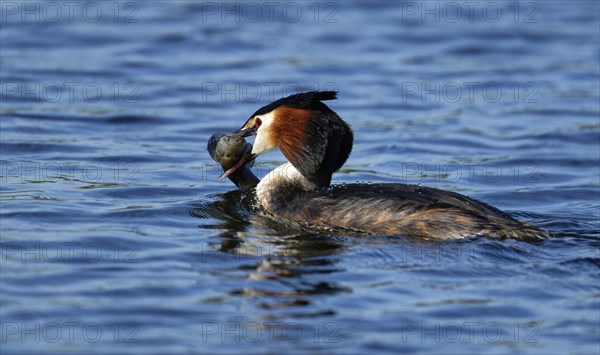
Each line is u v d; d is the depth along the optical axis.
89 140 20.08
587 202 16.78
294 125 15.16
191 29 28.44
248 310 11.51
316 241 13.84
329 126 15.11
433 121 22.14
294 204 14.95
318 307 11.62
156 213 15.28
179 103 22.81
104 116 21.61
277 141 15.34
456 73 25.56
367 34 28.56
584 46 27.62
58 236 13.98
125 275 12.51
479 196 17.06
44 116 21.45
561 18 30.25
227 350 10.62
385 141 20.62
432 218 13.77
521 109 22.97
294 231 14.37
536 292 12.10
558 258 13.00
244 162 15.91
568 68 25.94
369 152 19.95
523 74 25.48
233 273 12.62
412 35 28.53
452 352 10.66
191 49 26.88
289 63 25.98
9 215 14.91
